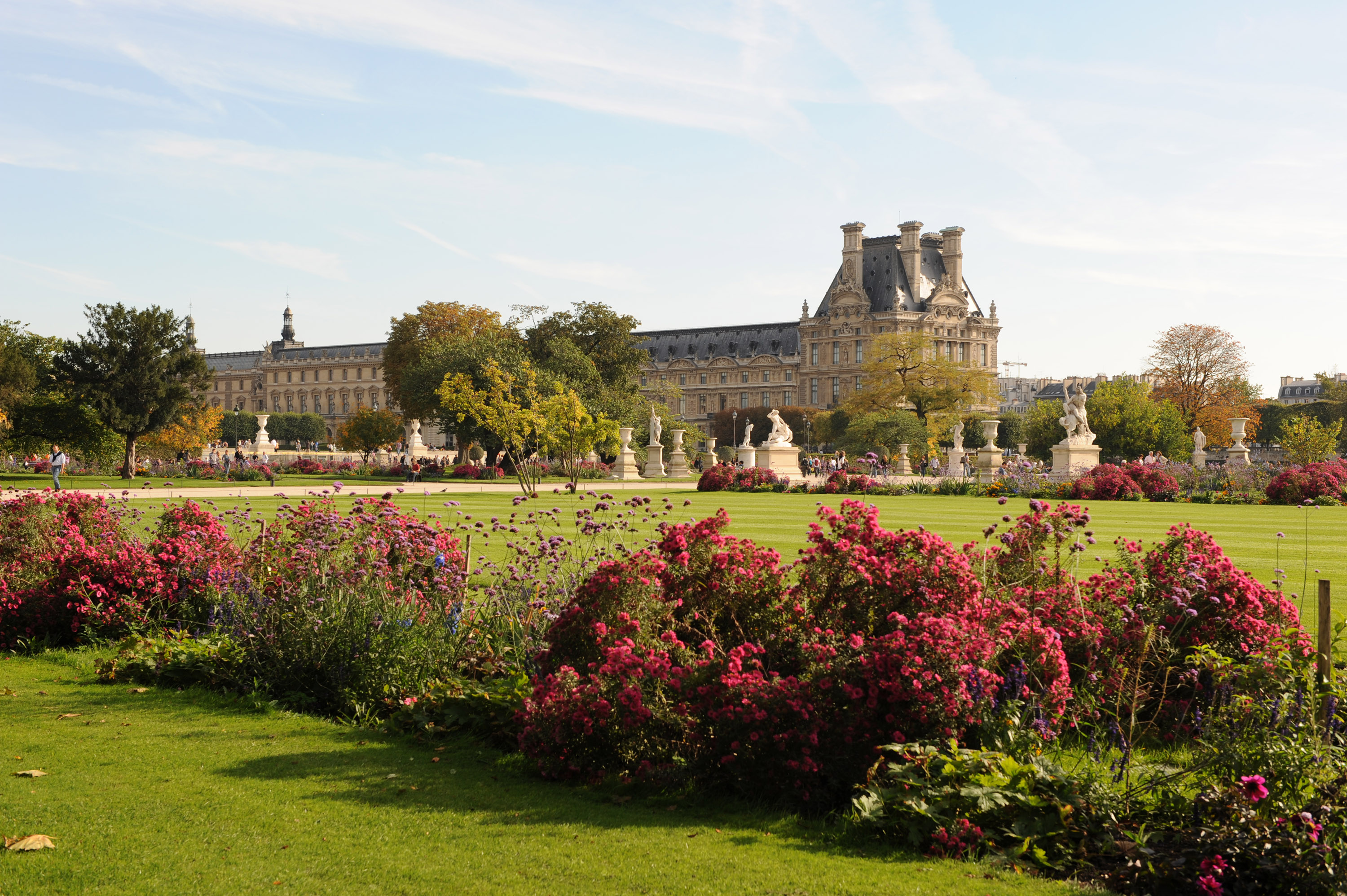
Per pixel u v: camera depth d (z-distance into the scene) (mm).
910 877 6523
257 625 12133
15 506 15914
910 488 55031
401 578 12812
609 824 7480
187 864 6629
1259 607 9836
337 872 6547
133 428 73375
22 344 83250
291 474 77625
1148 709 9391
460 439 85062
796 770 7637
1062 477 59000
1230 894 6301
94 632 14180
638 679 8188
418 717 10039
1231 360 123562
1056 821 6961
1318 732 7336
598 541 18594
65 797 7941
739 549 9375
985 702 7844
